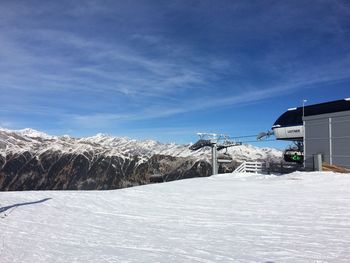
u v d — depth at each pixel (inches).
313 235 447.5
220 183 1128.8
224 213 609.0
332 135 1267.2
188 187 1021.8
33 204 653.3
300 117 1519.4
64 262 352.8
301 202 689.0
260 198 762.2
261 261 353.4
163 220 559.8
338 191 821.9
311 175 1086.4
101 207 664.4
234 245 411.8
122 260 360.2
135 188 1023.6
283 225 506.6
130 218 574.9
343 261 346.6
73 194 803.4
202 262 353.1
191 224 529.3
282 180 1078.4
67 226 510.9
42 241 429.4
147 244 420.5
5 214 565.9
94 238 447.8
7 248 396.5
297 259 356.5
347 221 518.9
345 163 1211.2
